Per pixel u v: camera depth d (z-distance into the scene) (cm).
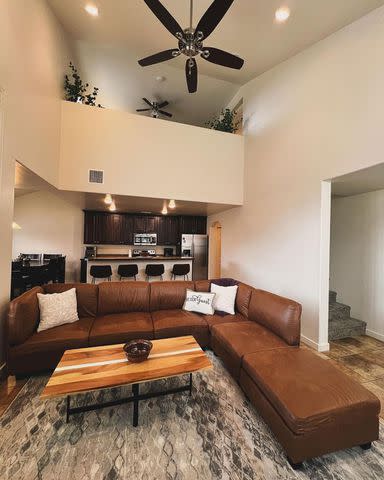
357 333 342
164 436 159
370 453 151
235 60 252
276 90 387
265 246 410
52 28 318
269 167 401
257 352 202
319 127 299
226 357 230
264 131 417
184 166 446
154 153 425
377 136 232
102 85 538
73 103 377
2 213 213
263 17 278
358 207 367
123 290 301
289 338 222
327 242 296
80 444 151
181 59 426
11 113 222
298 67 338
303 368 177
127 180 407
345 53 267
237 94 527
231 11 273
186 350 198
